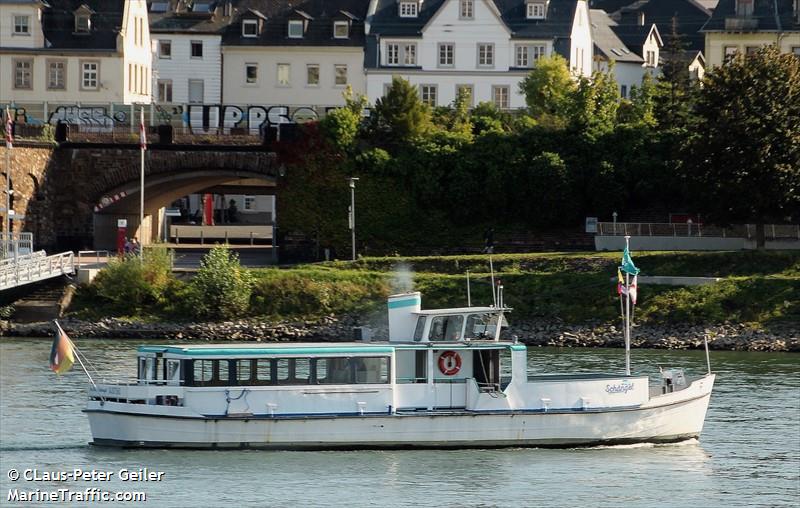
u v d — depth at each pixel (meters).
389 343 160.00
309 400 156.50
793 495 147.38
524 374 160.12
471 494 145.75
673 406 163.88
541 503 143.88
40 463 151.12
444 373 159.25
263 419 155.25
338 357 157.12
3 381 193.00
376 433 156.75
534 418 159.75
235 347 156.25
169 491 143.88
